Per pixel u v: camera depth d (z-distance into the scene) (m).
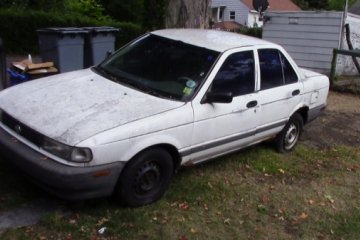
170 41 5.48
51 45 8.01
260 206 5.01
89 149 3.92
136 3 34.06
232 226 4.57
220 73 5.12
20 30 15.92
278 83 6.05
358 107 10.27
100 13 25.89
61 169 3.88
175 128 4.57
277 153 6.60
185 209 4.70
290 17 14.63
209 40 5.54
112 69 5.36
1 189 4.59
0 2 18.77
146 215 4.45
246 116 5.45
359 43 15.07
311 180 5.93
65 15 17.78
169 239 4.17
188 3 8.53
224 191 5.21
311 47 14.44
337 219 5.05
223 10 49.81
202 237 4.29
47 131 4.05
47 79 5.15
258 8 16.09
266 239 4.45
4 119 4.49
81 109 4.32
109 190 4.17
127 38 19.52
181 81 4.95
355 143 7.69
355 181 6.10
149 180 4.56
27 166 4.05
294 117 6.57
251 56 5.61
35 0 19.86
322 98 7.04
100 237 4.05
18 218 4.17
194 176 5.46
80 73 5.35
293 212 5.04
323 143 7.45
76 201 4.41
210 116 4.93
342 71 14.13
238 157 6.23
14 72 7.20
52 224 4.11
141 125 4.25
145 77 5.07
